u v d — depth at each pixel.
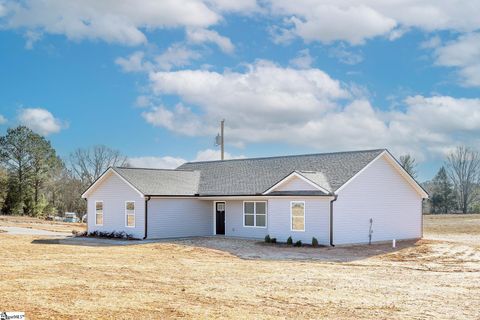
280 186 31.11
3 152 68.94
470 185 91.06
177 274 17.83
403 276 18.38
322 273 18.77
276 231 30.66
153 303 12.80
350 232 29.52
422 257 24.94
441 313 12.36
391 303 13.42
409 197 33.50
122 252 25.12
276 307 12.74
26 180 70.00
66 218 61.50
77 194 78.31
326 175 31.05
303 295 14.34
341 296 14.28
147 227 33.31
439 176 92.50
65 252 24.38
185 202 35.03
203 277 17.27
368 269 20.38
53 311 11.55
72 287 14.56
